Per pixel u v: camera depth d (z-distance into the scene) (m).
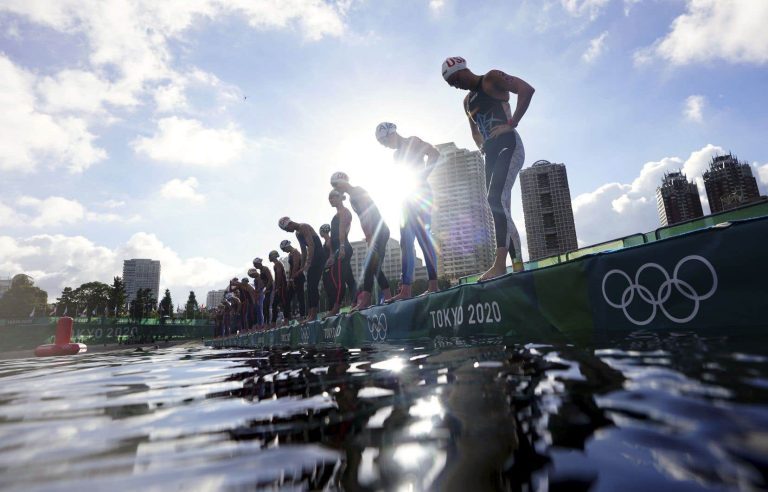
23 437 0.97
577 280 2.45
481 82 4.09
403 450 0.73
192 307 100.12
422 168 5.33
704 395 0.83
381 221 6.23
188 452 0.80
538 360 1.52
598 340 1.89
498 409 0.92
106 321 41.47
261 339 11.59
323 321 6.68
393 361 2.11
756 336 1.48
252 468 0.69
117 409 1.30
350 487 0.59
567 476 0.56
